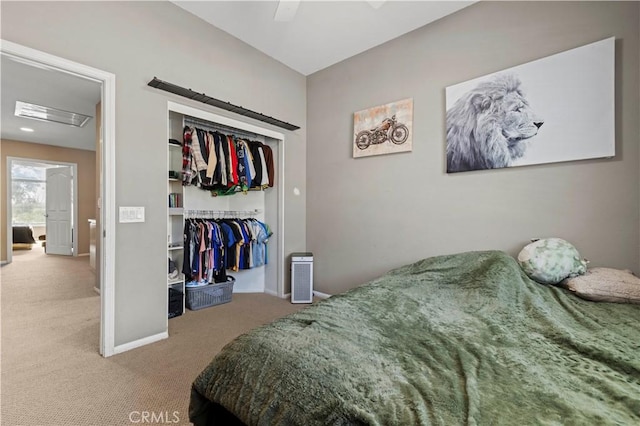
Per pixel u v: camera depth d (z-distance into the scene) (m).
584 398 0.85
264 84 3.22
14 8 1.71
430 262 2.23
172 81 2.43
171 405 1.56
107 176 2.07
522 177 2.20
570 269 1.81
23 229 7.51
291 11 2.03
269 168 3.51
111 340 2.08
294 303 3.31
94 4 2.01
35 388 1.68
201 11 2.55
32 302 3.19
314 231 3.66
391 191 2.94
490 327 1.33
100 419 1.44
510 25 2.24
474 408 0.78
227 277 3.46
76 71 1.94
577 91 1.97
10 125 4.64
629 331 1.30
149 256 2.29
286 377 0.95
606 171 1.89
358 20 2.64
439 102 2.62
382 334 1.25
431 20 2.64
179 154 3.03
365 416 0.77
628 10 1.81
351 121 3.27
